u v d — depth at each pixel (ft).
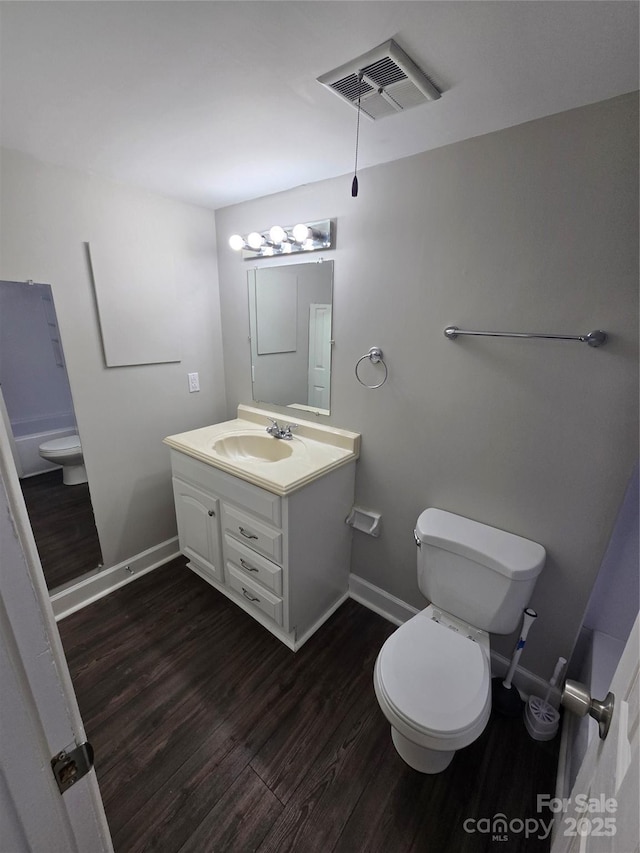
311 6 2.38
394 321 5.10
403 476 5.53
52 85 3.26
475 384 4.56
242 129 4.03
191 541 6.78
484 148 3.97
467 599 4.50
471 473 4.83
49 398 5.69
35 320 5.30
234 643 5.66
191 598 6.57
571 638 4.48
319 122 3.84
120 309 6.10
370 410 5.68
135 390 6.59
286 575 5.16
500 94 3.26
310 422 6.55
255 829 3.60
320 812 3.73
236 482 5.40
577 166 3.49
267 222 6.34
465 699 3.59
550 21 2.42
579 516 4.12
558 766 4.11
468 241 4.28
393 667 3.90
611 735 1.77
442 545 4.54
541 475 4.28
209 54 2.86
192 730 4.45
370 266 5.18
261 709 4.70
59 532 6.12
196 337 7.36
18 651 1.32
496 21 2.45
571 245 3.66
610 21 2.39
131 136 4.20
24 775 1.39
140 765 4.09
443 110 3.54
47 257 5.20
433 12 2.39
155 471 7.16
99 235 5.64
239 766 4.10
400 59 2.84
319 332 6.01
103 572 6.67
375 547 6.20
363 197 5.06
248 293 6.98
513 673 4.76
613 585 4.41
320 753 4.24
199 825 3.62
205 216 7.01
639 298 3.40
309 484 5.06
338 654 5.53
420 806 3.80
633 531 4.16
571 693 1.98
